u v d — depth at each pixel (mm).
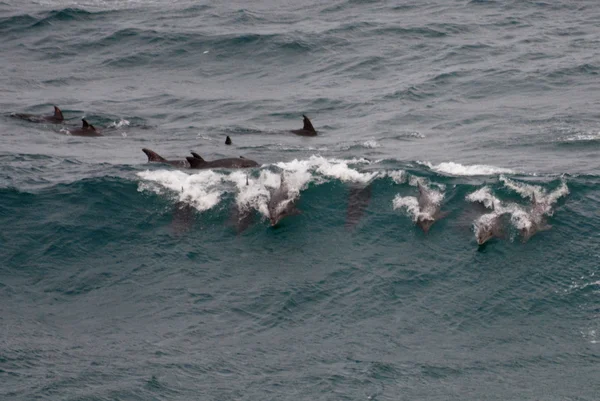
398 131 146125
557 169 116438
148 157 122125
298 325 84000
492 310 85688
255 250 95875
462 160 124250
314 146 137125
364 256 94312
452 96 165625
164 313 86062
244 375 76625
